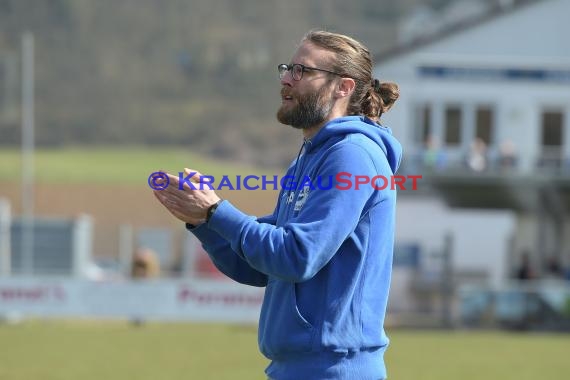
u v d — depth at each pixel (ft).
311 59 50.08
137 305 231.09
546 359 173.27
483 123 370.32
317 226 46.32
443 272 259.19
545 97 368.48
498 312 243.81
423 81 369.50
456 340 211.41
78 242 265.13
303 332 48.06
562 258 351.87
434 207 313.12
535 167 357.41
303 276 46.19
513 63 368.89
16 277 231.09
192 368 152.56
